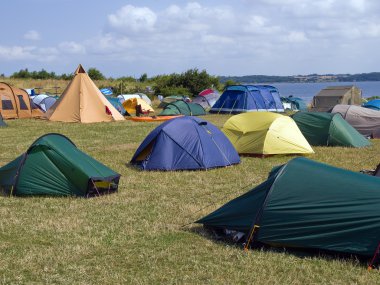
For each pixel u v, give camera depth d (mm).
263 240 7562
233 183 12484
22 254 7332
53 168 10820
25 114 29688
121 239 8047
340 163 15523
